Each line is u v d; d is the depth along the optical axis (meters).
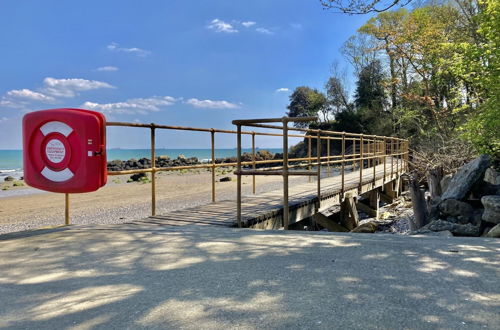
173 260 2.65
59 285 2.18
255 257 2.66
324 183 9.46
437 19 20.31
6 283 2.24
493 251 2.71
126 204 11.41
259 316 1.67
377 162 18.81
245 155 41.16
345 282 2.10
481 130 8.16
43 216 9.64
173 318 1.68
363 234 3.42
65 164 4.06
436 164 11.68
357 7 7.15
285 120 4.41
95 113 4.07
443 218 6.73
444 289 1.97
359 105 40.69
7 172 43.25
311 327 1.55
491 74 7.75
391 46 22.95
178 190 15.46
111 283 2.19
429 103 20.44
